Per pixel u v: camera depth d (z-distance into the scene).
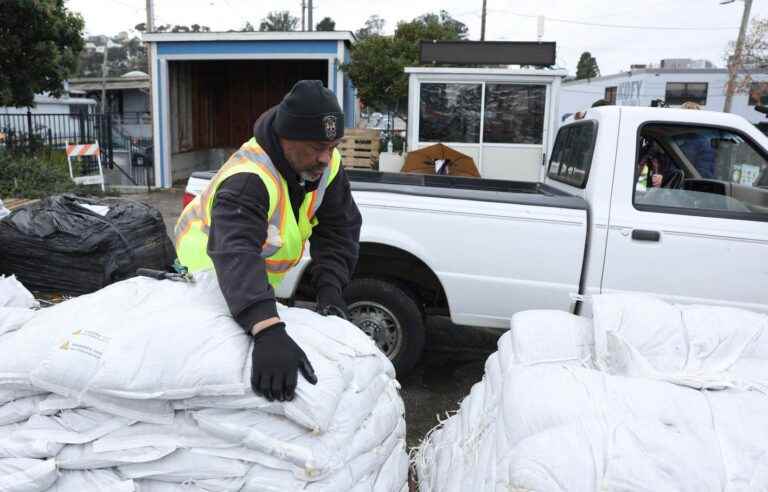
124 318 1.77
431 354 5.18
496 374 2.26
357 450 1.76
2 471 1.61
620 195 3.92
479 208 3.95
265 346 1.62
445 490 1.97
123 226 4.40
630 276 3.89
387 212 4.02
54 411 1.70
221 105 18.84
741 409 1.59
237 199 1.82
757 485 1.38
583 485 1.36
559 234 3.89
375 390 1.91
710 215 3.87
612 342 2.03
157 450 1.66
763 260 3.83
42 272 4.29
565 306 3.95
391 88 15.23
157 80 14.34
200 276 1.98
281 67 18.62
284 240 1.99
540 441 1.47
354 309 4.27
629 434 1.46
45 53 13.39
